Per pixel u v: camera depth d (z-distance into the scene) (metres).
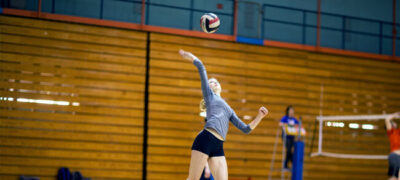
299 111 15.17
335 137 15.50
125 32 13.78
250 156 14.48
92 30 13.45
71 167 12.73
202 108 5.48
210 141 4.98
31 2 13.18
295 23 15.55
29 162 12.41
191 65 14.30
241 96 14.61
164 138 13.70
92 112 13.13
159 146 13.62
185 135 13.91
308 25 15.73
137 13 14.15
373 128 16.05
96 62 13.37
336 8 16.94
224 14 14.97
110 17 13.84
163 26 14.41
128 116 13.45
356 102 15.95
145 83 13.74
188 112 14.05
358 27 16.89
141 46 13.87
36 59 12.80
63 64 13.04
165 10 14.53
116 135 13.27
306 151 15.05
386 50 17.22
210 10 15.05
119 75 13.53
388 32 17.28
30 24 12.86
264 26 15.66
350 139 15.70
